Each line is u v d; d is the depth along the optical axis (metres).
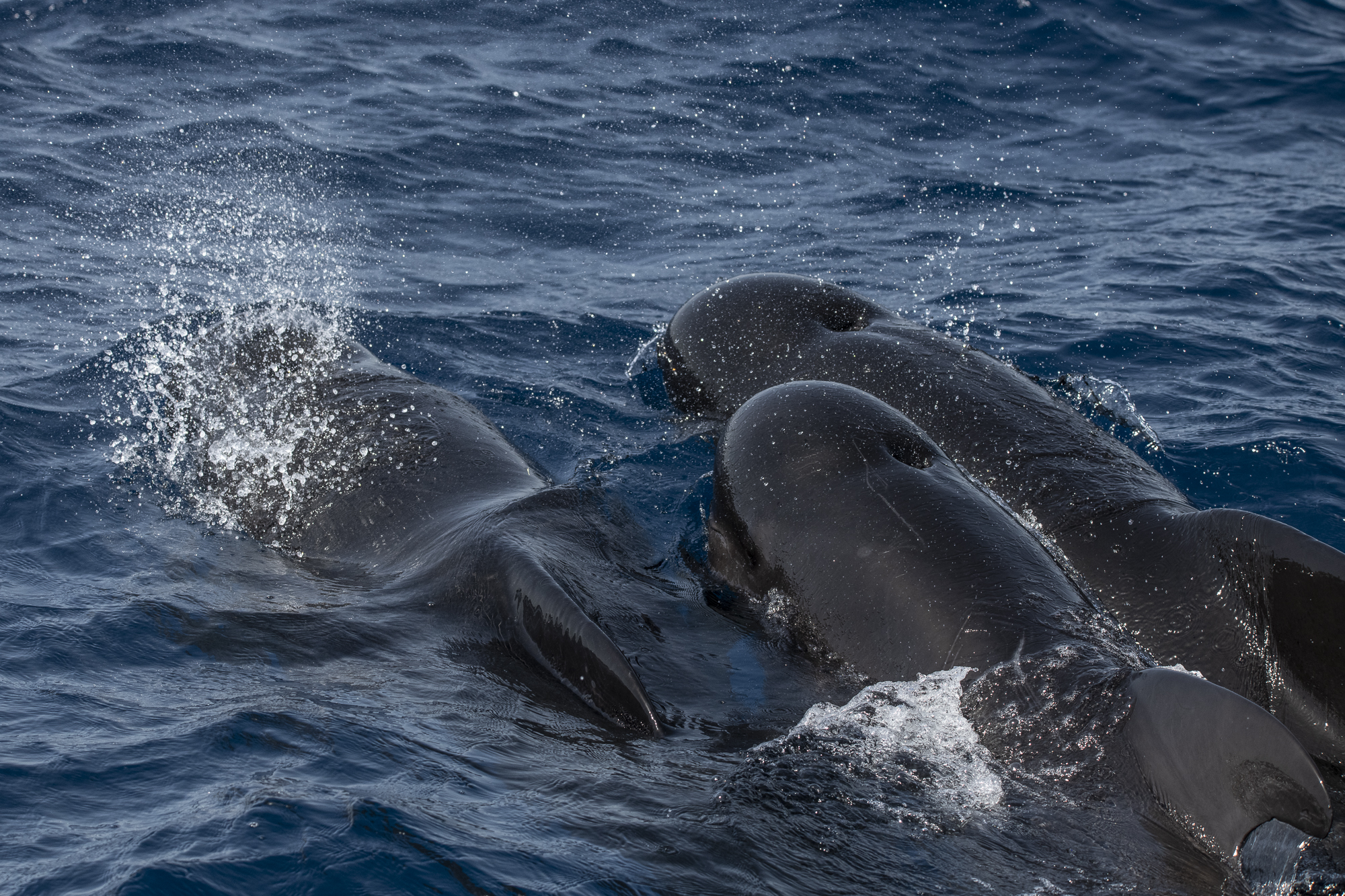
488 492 18.28
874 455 15.41
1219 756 10.98
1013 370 19.88
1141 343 27.34
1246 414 23.64
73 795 11.55
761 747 12.99
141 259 29.59
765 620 15.48
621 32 50.56
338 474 18.86
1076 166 42.12
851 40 51.03
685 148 41.31
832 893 10.68
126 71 42.03
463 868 10.74
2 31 43.94
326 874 10.56
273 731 12.84
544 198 36.66
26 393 22.22
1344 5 58.38
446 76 45.12
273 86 42.47
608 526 18.19
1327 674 13.62
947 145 43.44
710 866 10.96
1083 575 16.02
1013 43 51.94
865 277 32.09
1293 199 38.97
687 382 22.22
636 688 13.40
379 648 15.02
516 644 14.80
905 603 13.99
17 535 17.64
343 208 34.44
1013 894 10.70
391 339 26.22
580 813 11.70
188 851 10.73
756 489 15.72
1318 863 11.11
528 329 27.59
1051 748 12.27
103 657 14.47
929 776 12.36
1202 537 15.32
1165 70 50.47
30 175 33.75
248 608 15.98
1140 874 10.92
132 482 19.61
